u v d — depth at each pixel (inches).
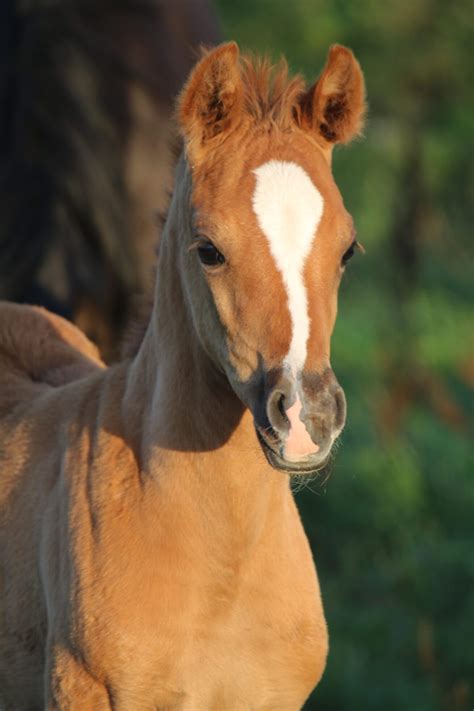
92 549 275.4
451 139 957.8
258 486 274.4
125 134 454.0
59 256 446.3
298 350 245.8
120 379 298.4
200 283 264.7
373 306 967.0
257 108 264.7
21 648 299.1
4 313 345.4
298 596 282.8
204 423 272.4
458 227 1090.7
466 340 938.1
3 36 454.9
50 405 312.5
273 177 254.4
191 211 261.9
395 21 911.0
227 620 276.4
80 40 452.4
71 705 275.9
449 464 645.3
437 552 543.2
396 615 508.7
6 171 451.2
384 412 717.3
